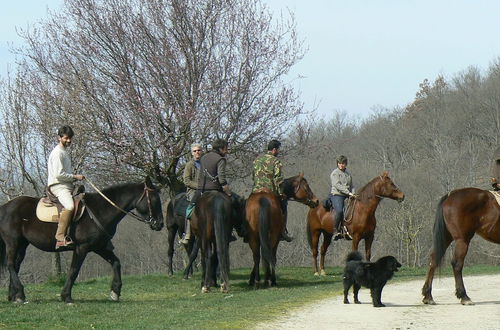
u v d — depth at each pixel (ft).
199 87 71.77
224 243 46.91
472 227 40.45
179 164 76.95
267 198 49.49
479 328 31.91
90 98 70.28
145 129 70.28
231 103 71.92
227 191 49.47
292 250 148.36
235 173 76.43
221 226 46.88
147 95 70.54
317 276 64.13
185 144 72.02
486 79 176.96
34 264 134.21
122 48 71.46
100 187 74.74
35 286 57.21
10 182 81.97
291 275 65.16
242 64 73.00
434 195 140.26
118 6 72.13
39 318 35.81
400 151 173.47
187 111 69.82
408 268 77.05
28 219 41.75
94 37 72.33
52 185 41.57
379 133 179.11
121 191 42.86
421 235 139.13
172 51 70.79
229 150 73.05
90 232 41.93
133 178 73.72
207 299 44.80
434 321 34.04
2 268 42.50
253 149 74.49
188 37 71.26
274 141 52.70
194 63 71.56
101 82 71.00
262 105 73.46
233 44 73.67
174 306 41.14
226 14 73.51
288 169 142.00
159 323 33.96
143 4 72.28
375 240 144.36
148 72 71.20
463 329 31.73
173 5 71.15
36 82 73.87
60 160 41.42
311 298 43.86
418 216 134.31
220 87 72.13
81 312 38.17
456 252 40.37
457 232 40.29
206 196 48.26
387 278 39.09
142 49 71.67
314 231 66.18
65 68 72.33
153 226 43.27
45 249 42.16
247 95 73.15
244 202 51.16
